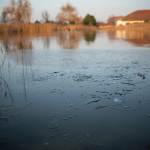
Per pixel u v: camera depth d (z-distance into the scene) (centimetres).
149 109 230
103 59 554
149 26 3400
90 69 430
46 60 548
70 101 257
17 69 438
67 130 188
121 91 289
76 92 289
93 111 228
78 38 1540
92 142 168
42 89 304
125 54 643
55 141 170
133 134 179
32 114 222
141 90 292
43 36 1791
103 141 169
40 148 161
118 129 188
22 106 244
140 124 196
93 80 346
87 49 807
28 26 2492
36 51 754
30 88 310
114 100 257
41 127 194
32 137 177
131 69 423
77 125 196
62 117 214
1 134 182
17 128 193
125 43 1043
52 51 751
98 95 276
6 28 2269
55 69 434
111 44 1011
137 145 163
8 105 248
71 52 717
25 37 1614
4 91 299
